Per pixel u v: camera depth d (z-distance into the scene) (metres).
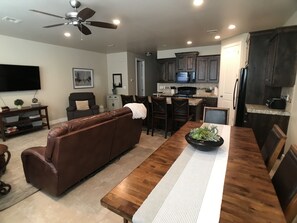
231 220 0.82
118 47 6.07
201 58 6.03
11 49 4.47
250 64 3.53
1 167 2.41
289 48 2.79
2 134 4.01
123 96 4.60
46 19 3.17
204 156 1.48
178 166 1.32
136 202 0.94
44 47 5.19
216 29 3.95
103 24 2.73
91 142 2.32
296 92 2.69
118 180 2.51
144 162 1.38
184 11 2.89
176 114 4.02
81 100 5.86
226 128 2.32
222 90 5.23
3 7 2.65
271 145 1.65
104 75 7.46
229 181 1.13
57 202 2.07
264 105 3.50
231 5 2.68
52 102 5.55
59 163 1.96
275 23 3.54
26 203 2.06
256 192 1.02
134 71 7.54
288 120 2.92
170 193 1.01
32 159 2.18
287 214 0.99
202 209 0.88
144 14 3.00
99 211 1.93
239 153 1.54
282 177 1.19
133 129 3.31
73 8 2.66
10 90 4.48
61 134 1.92
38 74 5.00
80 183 2.44
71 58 6.02
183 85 6.77
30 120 4.59
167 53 6.74
